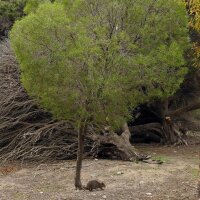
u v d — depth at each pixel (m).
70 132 12.97
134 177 10.50
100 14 7.95
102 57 7.46
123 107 7.76
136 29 8.04
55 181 10.43
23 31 7.54
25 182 10.49
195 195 8.97
